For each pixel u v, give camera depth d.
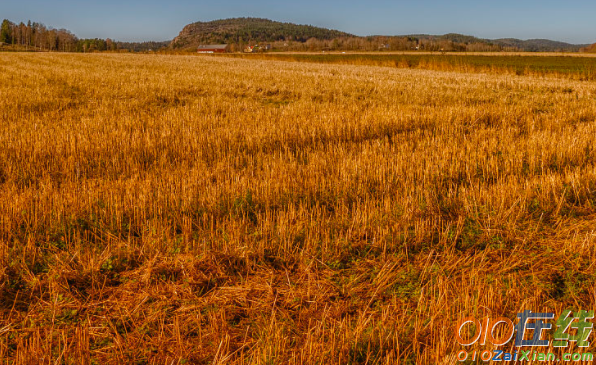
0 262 3.79
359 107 13.15
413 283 3.77
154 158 7.35
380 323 3.09
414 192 5.69
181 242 4.31
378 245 4.35
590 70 31.34
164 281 3.76
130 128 9.54
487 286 3.59
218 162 7.02
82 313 3.37
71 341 3.00
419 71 30.94
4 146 7.26
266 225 4.57
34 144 7.38
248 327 3.15
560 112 12.53
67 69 25.66
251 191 5.49
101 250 4.19
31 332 3.13
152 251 4.12
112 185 5.64
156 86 17.22
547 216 5.11
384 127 10.04
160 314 3.33
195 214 4.98
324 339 3.04
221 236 4.43
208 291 3.67
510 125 10.64
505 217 4.91
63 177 6.30
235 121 10.50
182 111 12.22
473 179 6.38
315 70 29.06
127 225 4.68
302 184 5.81
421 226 4.54
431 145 8.34
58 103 12.97
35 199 5.00
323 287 3.74
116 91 15.82
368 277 3.93
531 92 18.17
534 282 3.72
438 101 14.89
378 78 22.97
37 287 3.62
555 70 32.31
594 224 4.85
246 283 3.76
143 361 2.89
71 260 3.82
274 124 9.79
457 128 10.04
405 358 2.72
